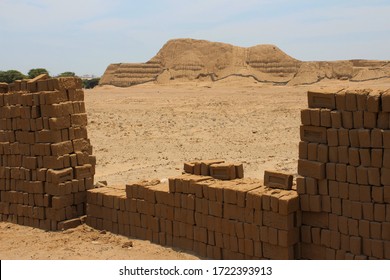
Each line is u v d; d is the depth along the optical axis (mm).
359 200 10172
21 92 15469
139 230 13773
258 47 103312
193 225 12438
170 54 108000
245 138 30359
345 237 10438
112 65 109438
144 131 33406
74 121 15328
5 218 16344
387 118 9773
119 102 50062
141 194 13602
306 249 11078
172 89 72625
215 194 11828
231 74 95562
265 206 10914
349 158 10234
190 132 32906
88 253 12719
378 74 81688
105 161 25047
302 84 84562
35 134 15156
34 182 15312
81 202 15461
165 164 23594
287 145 27469
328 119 10508
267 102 46562
